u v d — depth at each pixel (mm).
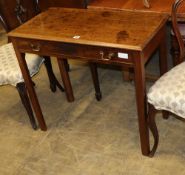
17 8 2375
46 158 2115
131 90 2598
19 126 2436
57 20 2023
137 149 2055
